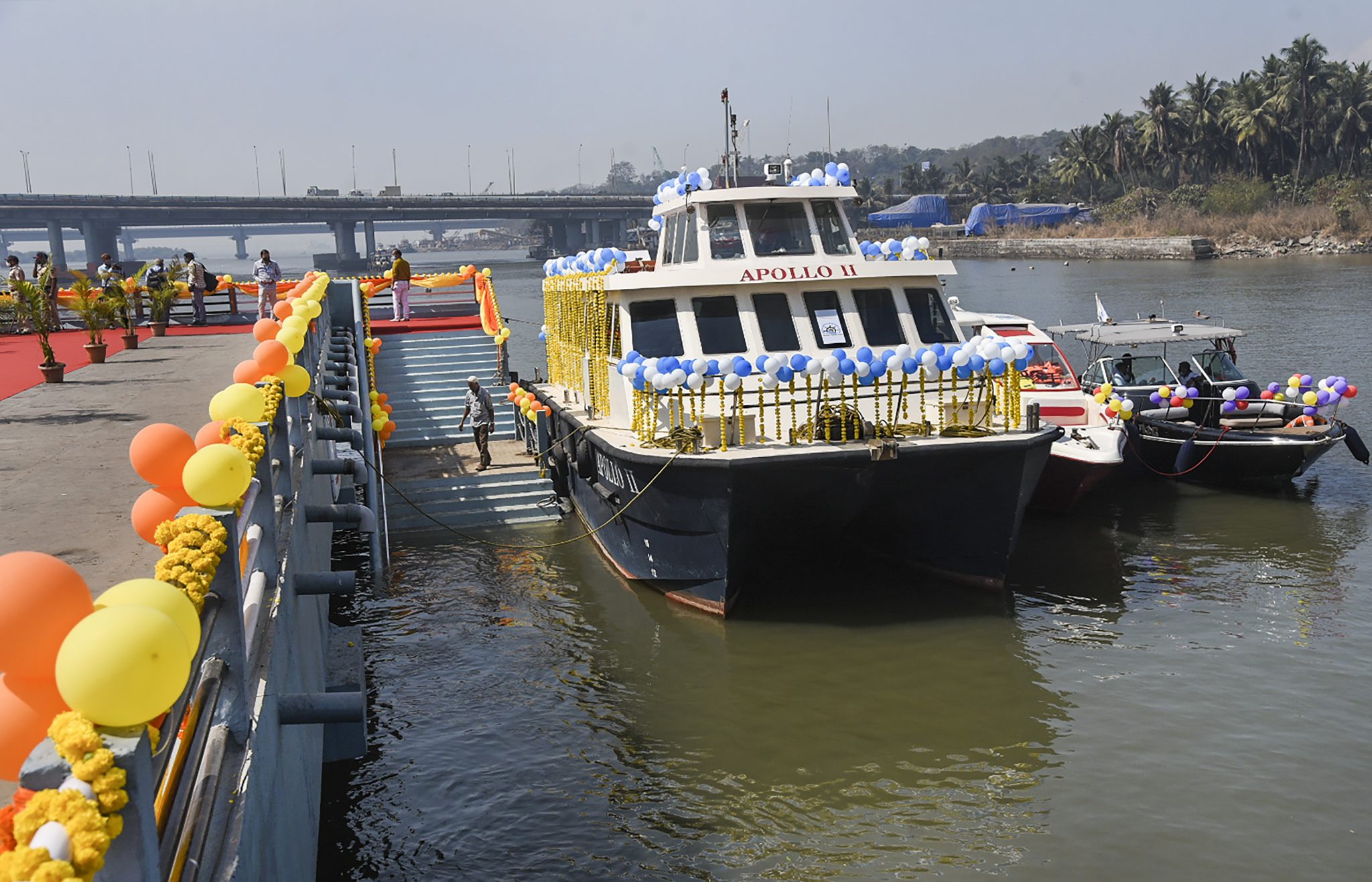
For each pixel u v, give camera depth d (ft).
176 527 15.44
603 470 51.75
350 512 34.35
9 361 61.87
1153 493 66.18
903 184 563.89
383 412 60.64
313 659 31.86
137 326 82.33
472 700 40.50
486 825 31.91
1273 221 302.86
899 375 49.06
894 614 46.98
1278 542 55.52
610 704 39.88
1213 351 71.51
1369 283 177.47
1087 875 28.53
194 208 392.47
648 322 50.31
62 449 35.99
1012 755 34.91
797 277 49.83
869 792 33.14
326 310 72.84
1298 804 31.22
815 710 38.63
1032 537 58.34
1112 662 41.52
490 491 66.74
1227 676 39.75
